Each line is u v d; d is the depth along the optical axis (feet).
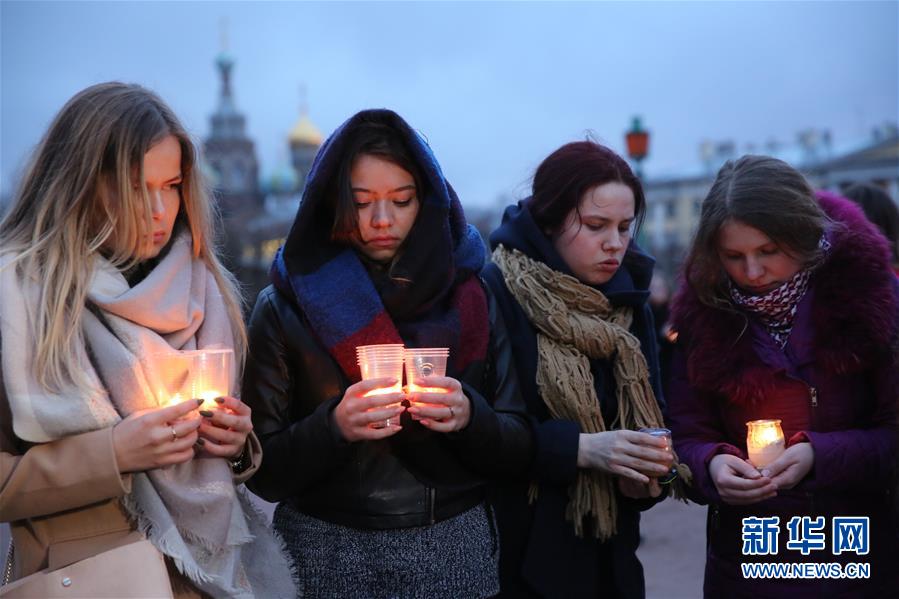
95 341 7.32
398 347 8.01
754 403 9.75
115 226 7.52
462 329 8.91
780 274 9.59
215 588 7.57
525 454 9.23
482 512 9.08
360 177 8.57
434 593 8.50
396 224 8.68
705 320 9.98
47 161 7.67
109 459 6.84
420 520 8.61
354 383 8.48
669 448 9.23
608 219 9.70
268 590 8.20
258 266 107.24
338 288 8.59
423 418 8.12
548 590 9.55
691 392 10.27
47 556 7.26
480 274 9.75
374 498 8.57
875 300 9.39
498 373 9.33
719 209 9.58
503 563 9.81
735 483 9.20
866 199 15.24
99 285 7.39
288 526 8.86
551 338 9.92
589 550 9.84
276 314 8.77
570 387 9.66
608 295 10.07
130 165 7.47
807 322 9.64
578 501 9.66
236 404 7.45
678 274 10.61
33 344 7.07
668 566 20.25
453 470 8.86
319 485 8.71
